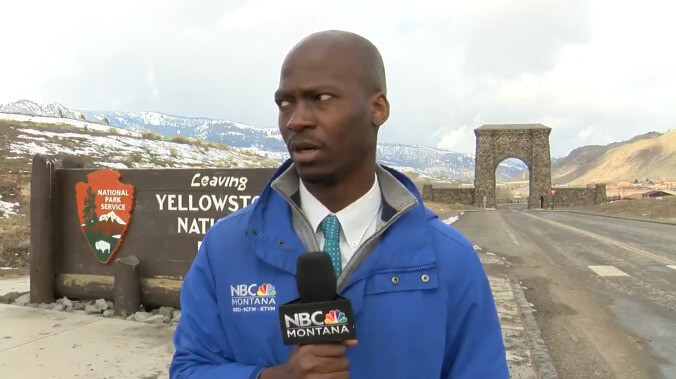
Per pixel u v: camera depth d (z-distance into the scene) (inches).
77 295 259.1
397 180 53.3
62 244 263.0
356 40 50.7
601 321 275.0
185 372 53.0
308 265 44.9
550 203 3016.7
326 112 48.1
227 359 53.8
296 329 42.9
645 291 356.5
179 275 241.4
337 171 49.7
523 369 182.1
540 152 3046.3
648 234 809.5
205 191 236.7
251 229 52.6
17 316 236.4
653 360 211.6
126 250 249.9
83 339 201.5
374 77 50.6
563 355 217.3
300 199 53.7
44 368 170.7
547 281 394.6
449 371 53.8
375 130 52.1
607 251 580.1
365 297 49.1
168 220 243.0
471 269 53.3
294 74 49.0
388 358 48.3
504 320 251.4
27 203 651.5
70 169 262.5
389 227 51.3
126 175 249.6
